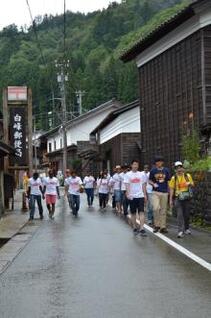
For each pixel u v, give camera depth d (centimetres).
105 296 730
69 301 709
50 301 712
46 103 7325
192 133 2159
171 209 1905
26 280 862
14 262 1048
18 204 3083
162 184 1462
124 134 3794
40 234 1541
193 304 674
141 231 1398
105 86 7425
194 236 1362
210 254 1066
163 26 2266
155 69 2667
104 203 2620
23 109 2702
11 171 2716
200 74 2142
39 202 2102
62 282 837
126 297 721
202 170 1614
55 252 1163
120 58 2956
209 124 1986
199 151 2078
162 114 2597
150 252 1112
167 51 2497
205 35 2111
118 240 1333
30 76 5556
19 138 2688
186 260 1004
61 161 7075
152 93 2728
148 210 1705
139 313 636
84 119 6619
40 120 8394
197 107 2181
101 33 7419
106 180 2614
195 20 2138
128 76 6806
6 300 725
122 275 876
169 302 687
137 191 1422
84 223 1831
